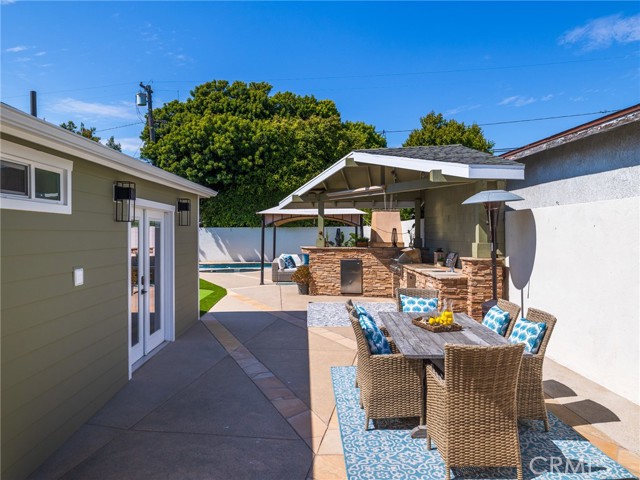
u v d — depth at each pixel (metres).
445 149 10.09
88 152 3.97
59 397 4.05
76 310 4.39
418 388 4.31
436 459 3.80
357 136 27.69
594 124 6.52
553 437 4.11
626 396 4.98
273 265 16.19
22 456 3.49
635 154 6.67
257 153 23.48
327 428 4.41
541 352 4.22
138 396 5.25
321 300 12.36
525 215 7.41
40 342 3.76
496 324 5.19
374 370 4.30
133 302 6.57
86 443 4.10
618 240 5.07
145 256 6.94
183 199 8.42
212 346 7.50
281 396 5.24
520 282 7.60
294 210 16.27
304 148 24.58
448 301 4.95
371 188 11.54
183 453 3.90
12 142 3.37
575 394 5.14
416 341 4.30
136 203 6.27
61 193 4.15
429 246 13.24
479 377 3.35
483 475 3.54
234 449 3.97
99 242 4.92
